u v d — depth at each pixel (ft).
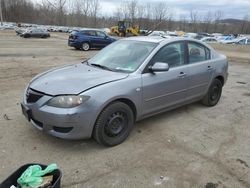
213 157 13.05
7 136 14.15
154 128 16.03
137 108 14.29
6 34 137.08
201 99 19.81
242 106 21.15
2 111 17.67
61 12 199.21
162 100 15.67
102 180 10.98
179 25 274.36
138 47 15.98
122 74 14.05
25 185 9.04
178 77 16.29
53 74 14.35
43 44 79.56
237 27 301.63
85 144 13.66
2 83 25.45
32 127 15.28
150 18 209.56
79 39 63.52
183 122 17.17
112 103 13.04
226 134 15.71
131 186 10.71
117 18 223.92
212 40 131.34
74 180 10.89
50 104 12.18
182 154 13.20
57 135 12.28
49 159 12.25
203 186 10.87
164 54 15.75
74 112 11.90
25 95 13.60
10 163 11.80
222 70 20.26
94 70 14.66
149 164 12.22
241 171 11.97
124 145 13.79
